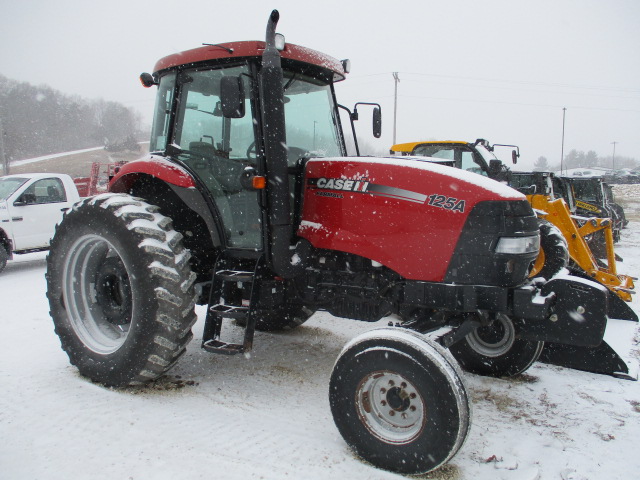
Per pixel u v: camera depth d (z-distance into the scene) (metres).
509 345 3.81
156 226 3.37
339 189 3.19
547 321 3.41
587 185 12.93
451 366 2.51
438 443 2.46
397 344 2.58
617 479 2.58
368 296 3.29
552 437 2.98
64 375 3.69
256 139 3.26
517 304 2.87
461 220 2.82
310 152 3.69
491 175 8.17
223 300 3.45
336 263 3.33
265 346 4.45
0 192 8.12
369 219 3.07
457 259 2.85
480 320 3.02
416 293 2.94
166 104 3.84
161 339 3.25
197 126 3.60
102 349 3.58
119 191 4.02
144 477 2.46
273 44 3.00
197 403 3.28
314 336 4.75
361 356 2.67
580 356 4.06
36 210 8.02
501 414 3.28
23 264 8.56
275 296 3.41
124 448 2.71
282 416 3.14
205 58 3.41
